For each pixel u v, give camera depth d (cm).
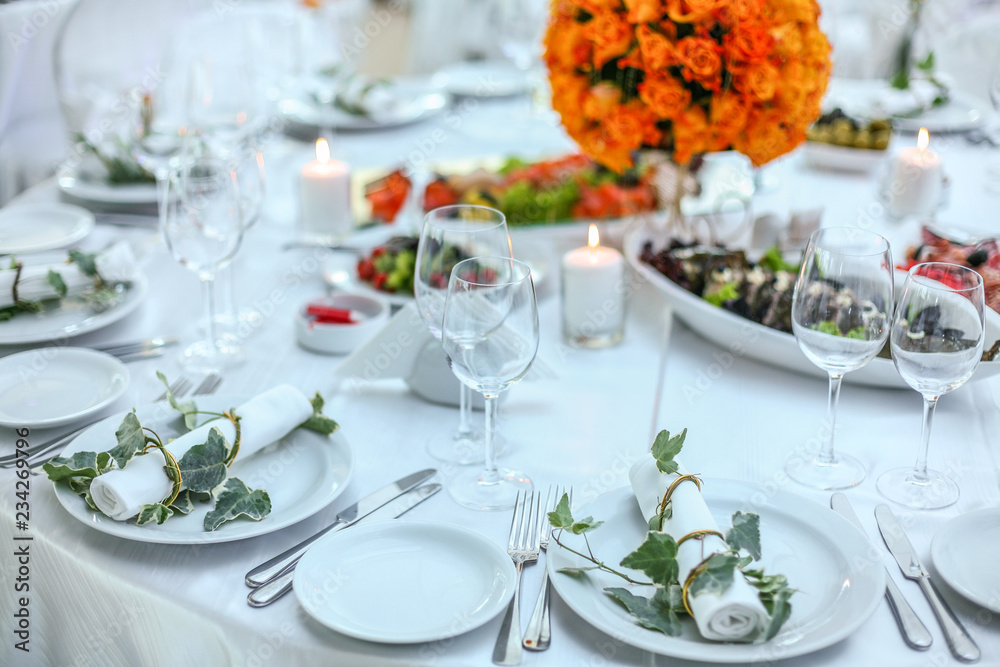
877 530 82
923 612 71
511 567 73
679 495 76
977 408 104
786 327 113
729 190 149
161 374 93
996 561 75
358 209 169
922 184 154
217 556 79
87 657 85
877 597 68
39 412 99
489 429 87
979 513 79
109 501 80
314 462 92
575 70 131
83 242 148
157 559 78
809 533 79
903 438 98
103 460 81
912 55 284
